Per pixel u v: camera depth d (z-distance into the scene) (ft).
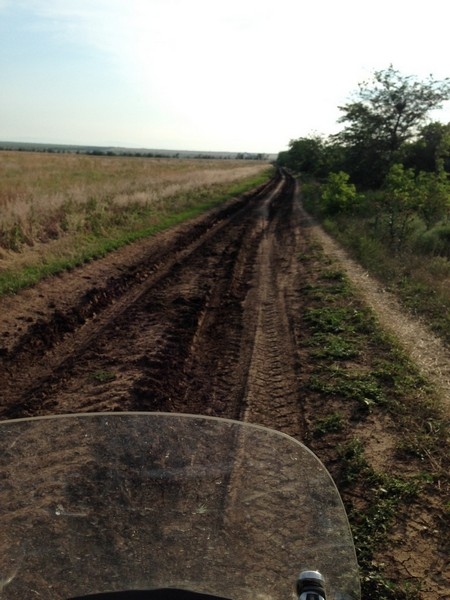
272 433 6.81
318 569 5.61
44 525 5.62
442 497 14.34
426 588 11.11
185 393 21.34
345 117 119.75
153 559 5.46
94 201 65.72
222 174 177.17
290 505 6.11
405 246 50.98
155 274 41.78
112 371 22.53
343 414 19.29
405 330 29.07
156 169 180.86
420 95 114.42
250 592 5.28
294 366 24.16
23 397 19.97
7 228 45.09
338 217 80.18
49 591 5.09
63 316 29.19
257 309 33.91
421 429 18.02
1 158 175.63
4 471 6.05
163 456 6.32
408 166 114.73
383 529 13.01
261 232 69.77
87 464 6.18
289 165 363.15
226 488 6.12
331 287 38.27
